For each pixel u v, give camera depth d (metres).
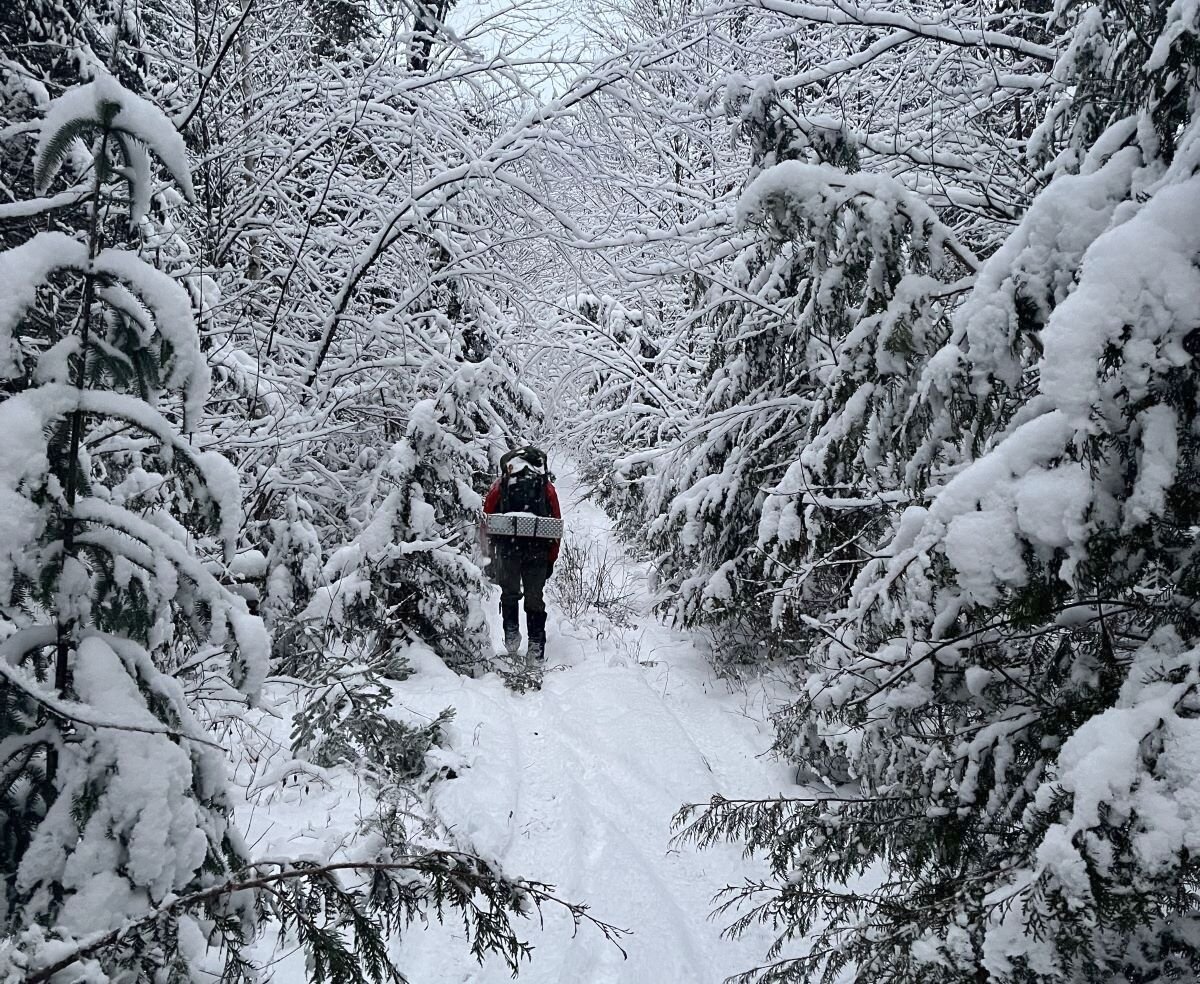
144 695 1.96
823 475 3.85
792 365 5.52
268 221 6.62
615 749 5.10
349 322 6.89
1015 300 2.47
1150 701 1.92
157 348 2.01
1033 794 2.34
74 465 1.91
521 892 2.08
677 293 8.52
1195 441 2.01
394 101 7.04
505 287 7.16
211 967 2.67
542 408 8.12
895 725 2.81
